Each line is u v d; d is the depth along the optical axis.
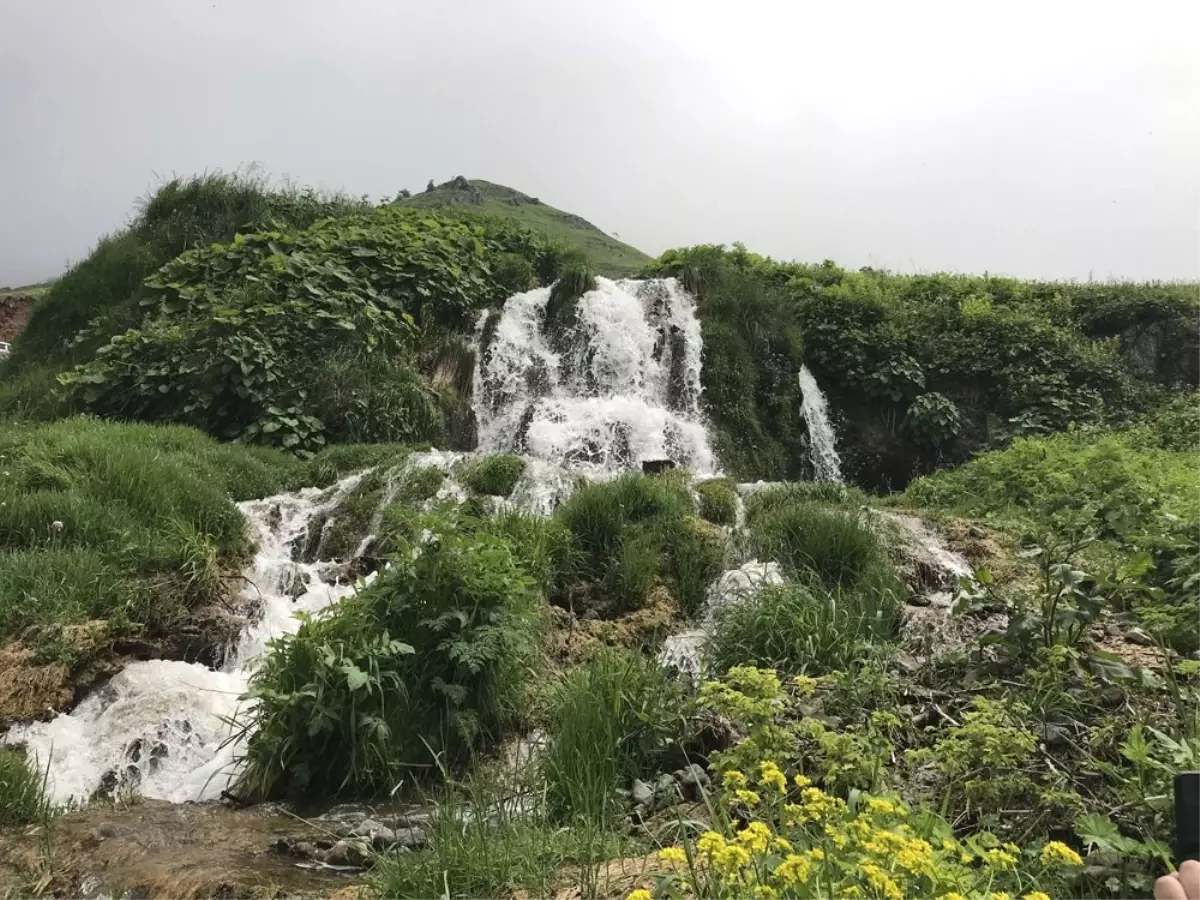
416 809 4.54
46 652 5.95
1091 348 15.23
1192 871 1.88
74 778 5.36
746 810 3.48
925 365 14.97
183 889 3.68
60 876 3.96
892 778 3.49
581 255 16.83
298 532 8.67
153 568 7.02
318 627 5.12
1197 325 15.26
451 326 13.88
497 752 5.04
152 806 4.85
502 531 7.18
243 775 4.84
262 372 11.47
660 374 13.80
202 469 9.12
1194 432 12.66
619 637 6.57
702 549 7.62
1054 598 4.41
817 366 14.92
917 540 7.85
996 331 15.26
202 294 13.29
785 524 7.52
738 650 5.62
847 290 15.73
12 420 11.61
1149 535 6.52
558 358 13.77
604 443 11.91
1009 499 9.59
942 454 14.34
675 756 4.44
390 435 11.41
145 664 6.23
